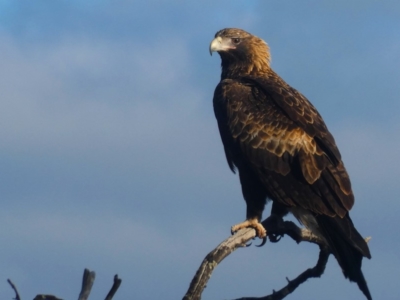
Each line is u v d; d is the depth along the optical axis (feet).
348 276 43.86
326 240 47.29
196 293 36.60
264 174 51.24
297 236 49.14
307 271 42.93
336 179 48.91
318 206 48.57
